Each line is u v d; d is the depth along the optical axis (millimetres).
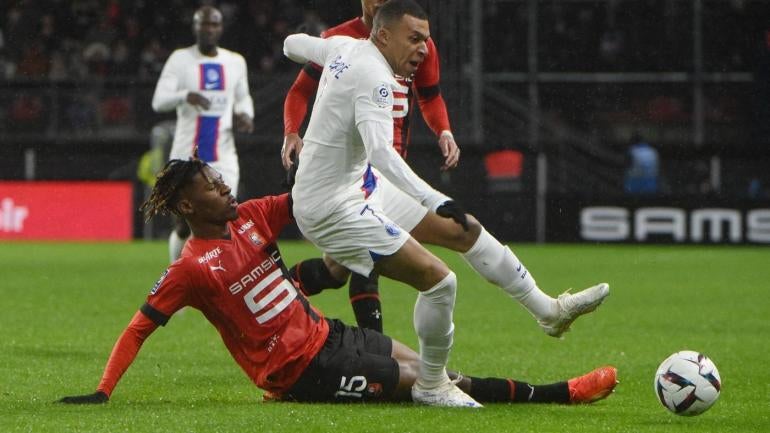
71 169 70812
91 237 66812
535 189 70875
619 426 15852
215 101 35000
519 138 74625
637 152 68812
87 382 19938
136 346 17000
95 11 81562
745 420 16641
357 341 17219
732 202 65125
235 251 16734
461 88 70938
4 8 80750
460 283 42781
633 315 32625
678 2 80438
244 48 80125
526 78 76500
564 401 17719
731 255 57594
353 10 80250
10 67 78812
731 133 75625
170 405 17109
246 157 68875
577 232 66562
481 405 17109
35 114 72438
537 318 18953
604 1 81062
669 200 65625
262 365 16938
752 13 79500
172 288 16703
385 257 16938
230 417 15922
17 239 66688
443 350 16797
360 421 15656
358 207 17141
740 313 33219
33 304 33594
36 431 14930
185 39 81688
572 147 72062
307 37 19484
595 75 76812
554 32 80562
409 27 16547
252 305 16750
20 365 21828
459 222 15570
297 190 17281
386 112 16328
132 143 70938
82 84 72812
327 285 19719
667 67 79938
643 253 58656
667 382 16297
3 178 70562
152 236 67000
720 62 79125
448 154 20719
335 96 16750
